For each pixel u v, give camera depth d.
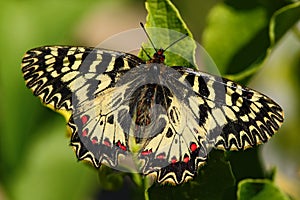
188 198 0.33
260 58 0.34
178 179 0.32
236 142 0.32
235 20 0.34
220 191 0.33
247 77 0.33
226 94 0.32
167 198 0.33
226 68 0.34
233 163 0.34
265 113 0.32
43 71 0.32
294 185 0.38
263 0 0.34
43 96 0.32
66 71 0.32
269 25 0.34
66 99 0.32
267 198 0.32
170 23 0.33
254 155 0.34
